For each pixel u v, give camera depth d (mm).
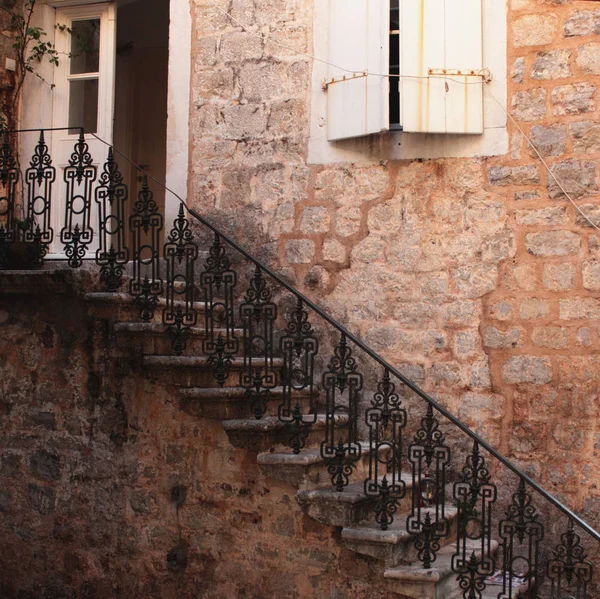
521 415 6180
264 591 5980
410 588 5305
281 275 6941
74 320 6590
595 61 6184
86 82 8039
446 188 6492
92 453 6531
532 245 6242
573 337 6090
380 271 6641
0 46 7781
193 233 7242
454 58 6406
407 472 6473
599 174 6117
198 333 6254
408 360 6512
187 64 7363
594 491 5961
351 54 6691
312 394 6023
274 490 5996
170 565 6281
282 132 7027
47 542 6656
